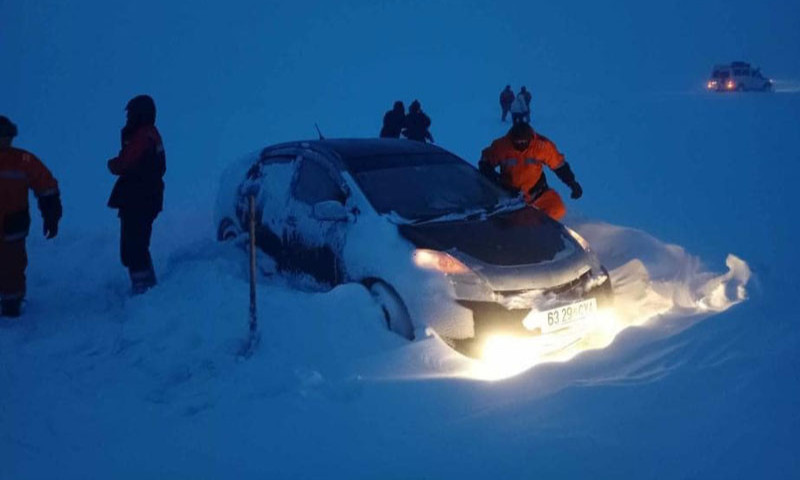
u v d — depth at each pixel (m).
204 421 4.23
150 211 6.64
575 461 3.71
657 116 28.58
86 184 13.69
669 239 8.72
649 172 14.31
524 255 5.56
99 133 20.55
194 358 5.05
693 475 3.57
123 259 6.66
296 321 5.20
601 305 5.69
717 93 49.62
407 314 5.38
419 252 5.45
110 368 5.07
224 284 5.96
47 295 6.86
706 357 4.81
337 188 6.36
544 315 5.27
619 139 20.45
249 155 7.83
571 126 24.69
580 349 5.50
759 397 4.25
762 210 10.48
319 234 6.22
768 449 3.75
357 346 5.05
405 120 14.94
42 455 3.91
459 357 4.95
